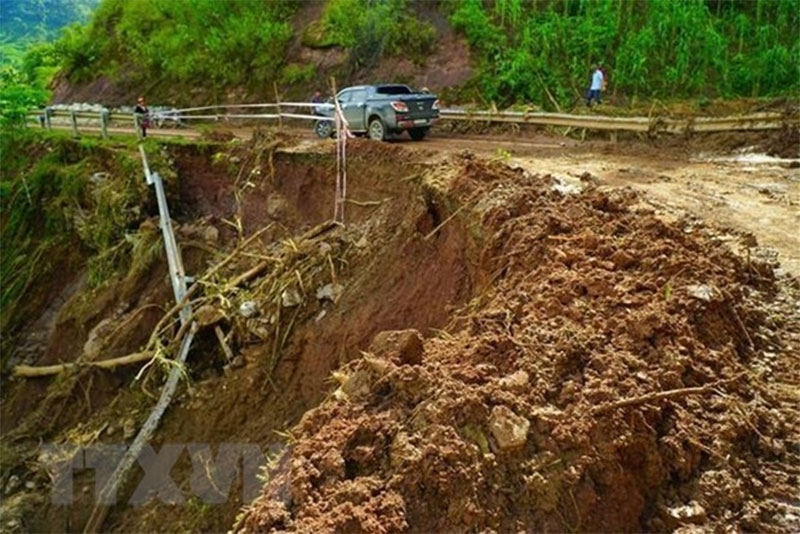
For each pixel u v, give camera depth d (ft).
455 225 29.32
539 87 61.26
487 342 14.97
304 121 71.10
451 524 11.28
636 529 11.82
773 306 18.11
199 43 83.51
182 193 52.13
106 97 88.33
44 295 54.90
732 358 15.12
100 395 41.42
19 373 47.44
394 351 15.29
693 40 60.29
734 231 23.84
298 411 33.30
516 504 11.59
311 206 45.16
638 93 58.85
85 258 55.01
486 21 67.87
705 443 12.71
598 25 63.82
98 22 97.25
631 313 15.84
